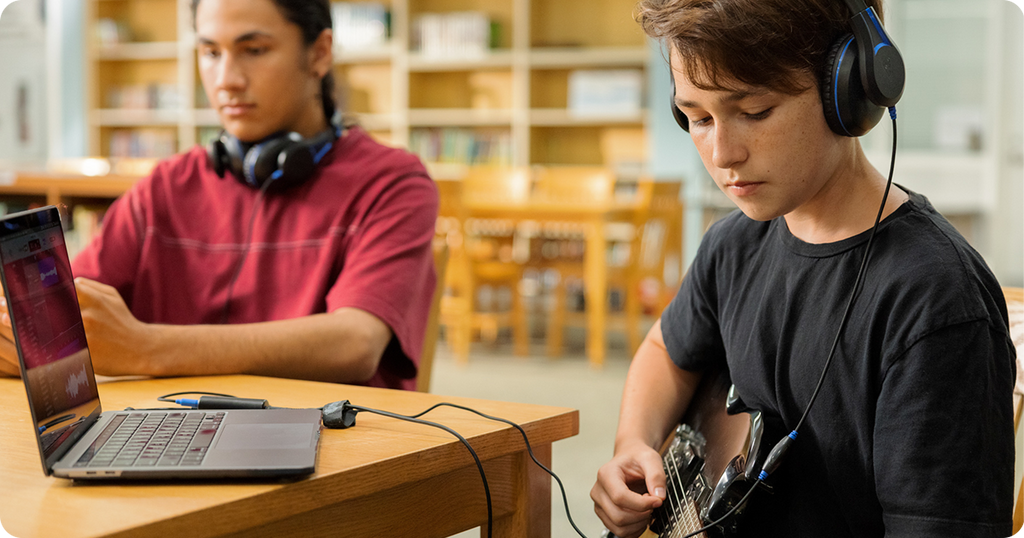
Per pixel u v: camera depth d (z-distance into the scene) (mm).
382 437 740
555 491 2318
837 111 705
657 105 5578
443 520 749
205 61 1373
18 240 656
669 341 1012
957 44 5465
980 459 664
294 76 1366
